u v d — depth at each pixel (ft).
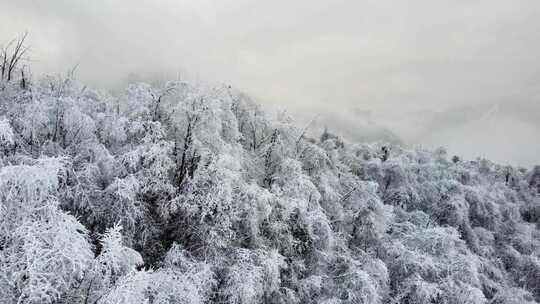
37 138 25.96
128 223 25.04
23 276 18.53
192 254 27.61
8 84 28.50
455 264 38.09
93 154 27.04
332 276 33.81
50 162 19.21
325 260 33.37
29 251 16.94
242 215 29.14
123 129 28.50
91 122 27.25
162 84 33.30
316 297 31.83
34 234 17.88
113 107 32.50
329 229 31.96
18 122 24.99
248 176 33.65
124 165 26.91
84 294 19.02
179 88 32.32
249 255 27.35
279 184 33.91
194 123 29.78
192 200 27.43
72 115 27.07
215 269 26.89
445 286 36.29
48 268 17.85
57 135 27.32
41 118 25.31
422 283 34.63
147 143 27.25
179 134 30.58
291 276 30.91
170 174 29.14
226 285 26.37
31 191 18.70
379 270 33.94
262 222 30.55
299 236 32.55
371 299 31.35
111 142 29.66
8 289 17.53
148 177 26.58
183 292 22.22
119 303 17.26
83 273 19.34
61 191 23.53
